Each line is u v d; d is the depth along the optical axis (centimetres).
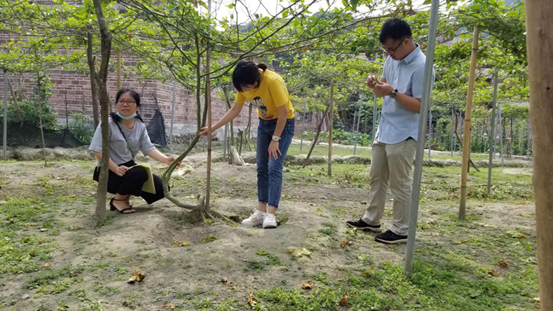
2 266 299
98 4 372
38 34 635
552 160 148
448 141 2289
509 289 311
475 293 301
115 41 617
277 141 392
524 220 525
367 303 274
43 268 299
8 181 631
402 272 324
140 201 515
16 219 416
